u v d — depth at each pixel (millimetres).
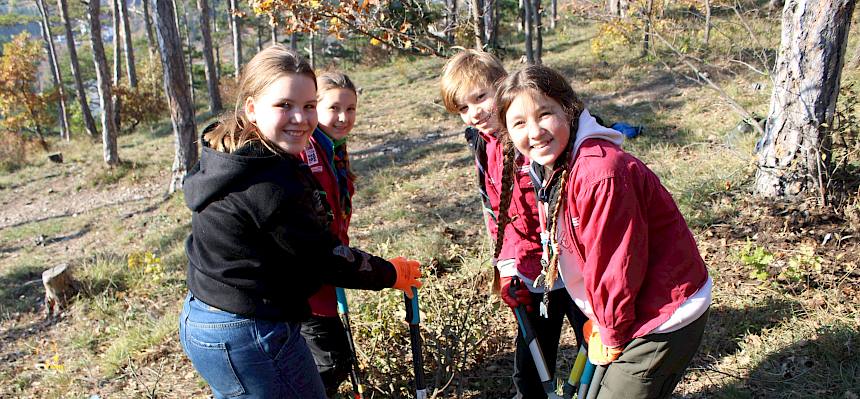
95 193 14812
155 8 12094
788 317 3469
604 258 1972
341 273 2182
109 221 11875
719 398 2928
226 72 40469
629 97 12766
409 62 23531
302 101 2029
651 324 2033
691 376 3164
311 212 2043
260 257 2016
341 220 2854
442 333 3240
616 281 1964
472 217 6797
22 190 16141
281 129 2027
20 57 26281
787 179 5035
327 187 2723
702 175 6180
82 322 6695
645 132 9406
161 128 23172
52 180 16719
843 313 3391
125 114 25047
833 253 4188
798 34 4918
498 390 3340
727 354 3283
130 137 22391
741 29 13055
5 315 7336
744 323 3469
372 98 17984
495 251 2787
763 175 5207
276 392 2119
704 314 2066
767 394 2914
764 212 4945
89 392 4492
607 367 2219
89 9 15531
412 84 19359
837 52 4824
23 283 8664
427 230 6527
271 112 2010
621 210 1914
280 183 1971
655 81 13406
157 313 6473
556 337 2812
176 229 9969
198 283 2092
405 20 4348
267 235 1993
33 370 5652
